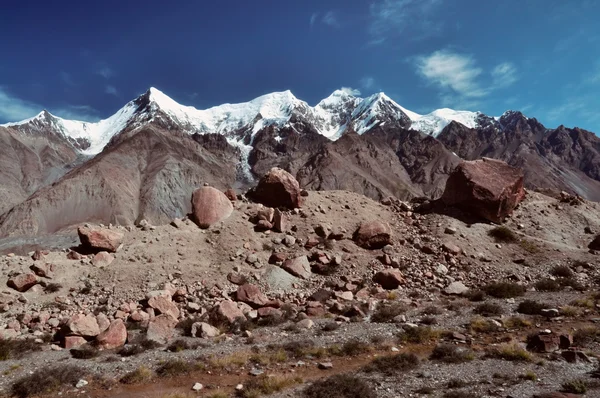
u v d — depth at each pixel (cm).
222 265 2491
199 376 1399
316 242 2709
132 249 2534
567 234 3075
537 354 1419
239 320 1908
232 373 1414
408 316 1931
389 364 1388
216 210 2922
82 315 1812
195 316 1984
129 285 2247
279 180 3139
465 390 1181
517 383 1207
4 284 2162
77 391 1323
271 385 1276
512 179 3209
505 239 2902
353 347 1560
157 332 1770
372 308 2044
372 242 2769
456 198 3216
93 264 2384
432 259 2652
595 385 1157
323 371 1401
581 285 2267
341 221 2983
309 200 3250
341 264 2558
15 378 1414
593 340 1497
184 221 2914
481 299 2133
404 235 2938
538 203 3425
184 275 2367
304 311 2059
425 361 1428
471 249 2748
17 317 1944
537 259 2681
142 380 1382
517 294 2186
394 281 2364
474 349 1505
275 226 2867
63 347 1703
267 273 2425
